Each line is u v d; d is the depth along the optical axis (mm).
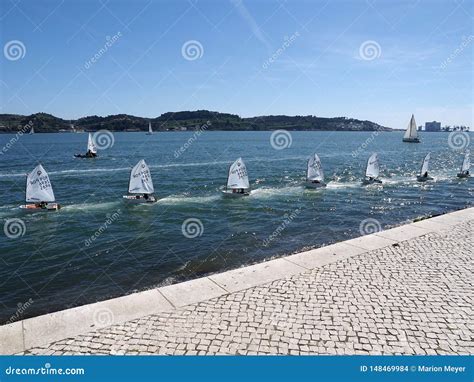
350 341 7777
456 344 7699
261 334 8008
